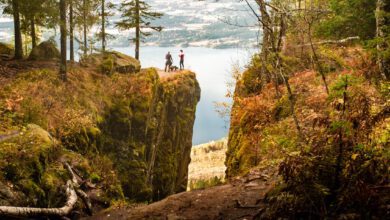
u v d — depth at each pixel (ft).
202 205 26.81
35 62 78.13
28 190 32.99
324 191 17.93
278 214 20.01
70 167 40.29
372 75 35.45
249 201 25.49
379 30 32.40
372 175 17.70
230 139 57.16
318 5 39.50
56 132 51.26
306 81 46.93
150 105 83.20
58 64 78.07
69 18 83.66
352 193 17.24
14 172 33.40
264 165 33.40
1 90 54.44
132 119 76.54
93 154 54.34
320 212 18.54
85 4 87.61
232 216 23.76
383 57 31.01
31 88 57.52
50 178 36.29
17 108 47.85
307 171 18.98
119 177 69.72
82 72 75.97
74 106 61.21
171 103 104.88
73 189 36.50
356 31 46.62
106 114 70.38
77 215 34.35
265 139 38.09
